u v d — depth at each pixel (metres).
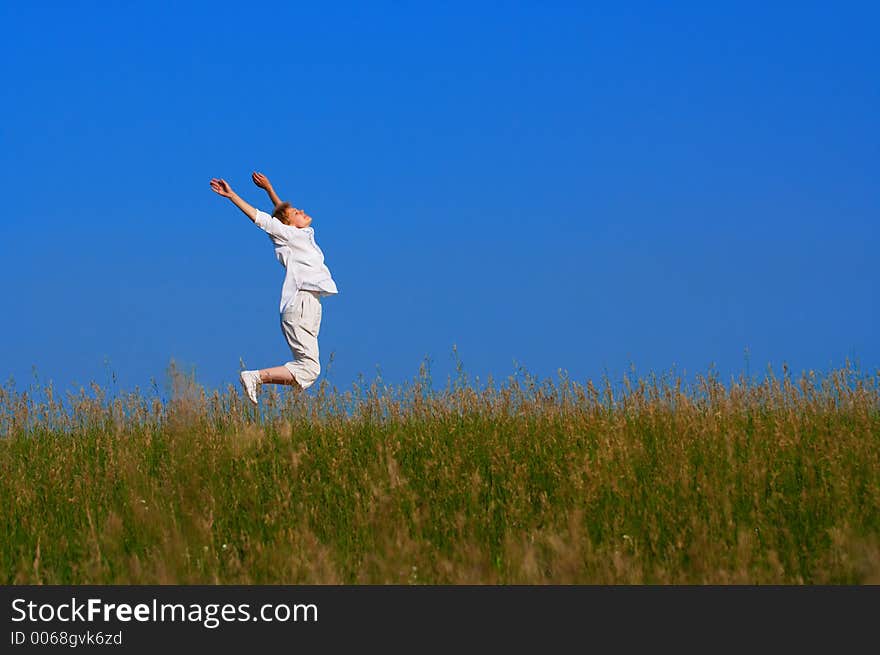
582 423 10.81
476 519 8.17
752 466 8.98
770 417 11.22
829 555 7.33
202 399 11.12
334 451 10.28
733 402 11.73
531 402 11.95
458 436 10.72
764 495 8.44
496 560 7.56
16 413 11.85
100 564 7.43
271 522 8.23
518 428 10.98
